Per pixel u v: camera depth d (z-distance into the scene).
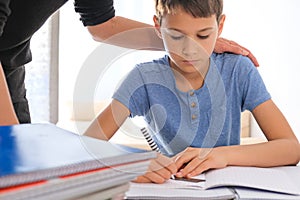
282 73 2.20
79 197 0.35
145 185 0.60
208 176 0.66
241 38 2.78
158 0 0.87
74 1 1.02
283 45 2.17
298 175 0.73
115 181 0.38
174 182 0.62
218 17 0.89
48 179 0.32
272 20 2.32
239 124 1.01
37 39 3.52
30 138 0.43
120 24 1.02
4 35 0.88
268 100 0.99
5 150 0.37
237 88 1.00
